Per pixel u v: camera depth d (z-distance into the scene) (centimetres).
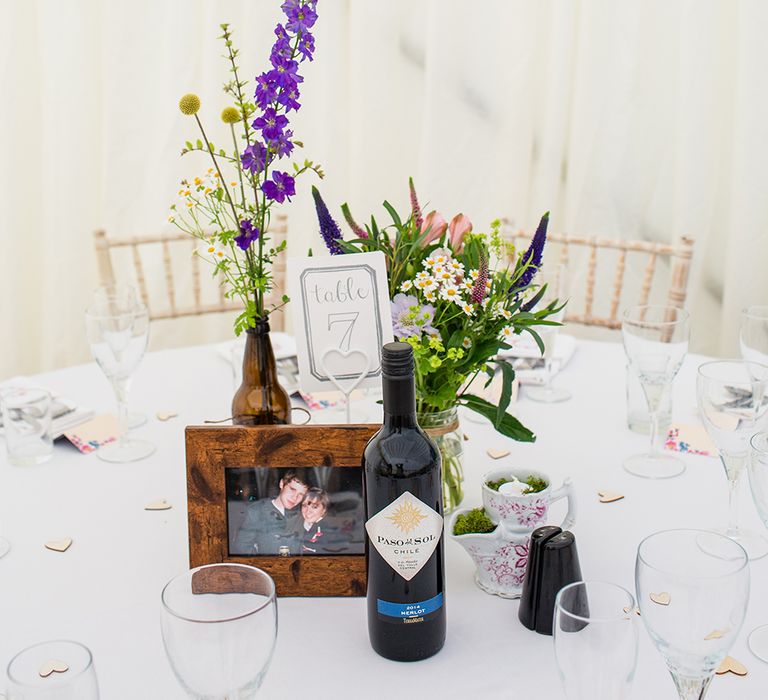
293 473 109
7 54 296
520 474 112
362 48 283
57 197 303
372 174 293
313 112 292
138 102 294
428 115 280
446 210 286
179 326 312
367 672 97
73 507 131
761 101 251
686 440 146
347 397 123
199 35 287
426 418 120
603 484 134
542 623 101
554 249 284
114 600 110
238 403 125
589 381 173
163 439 152
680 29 259
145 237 231
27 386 169
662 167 271
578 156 275
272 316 277
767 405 131
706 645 81
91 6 293
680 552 89
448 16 271
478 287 112
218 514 110
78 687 77
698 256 269
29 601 110
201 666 79
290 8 107
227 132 290
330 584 110
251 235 113
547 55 276
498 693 93
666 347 136
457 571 115
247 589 87
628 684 79
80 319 312
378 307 121
